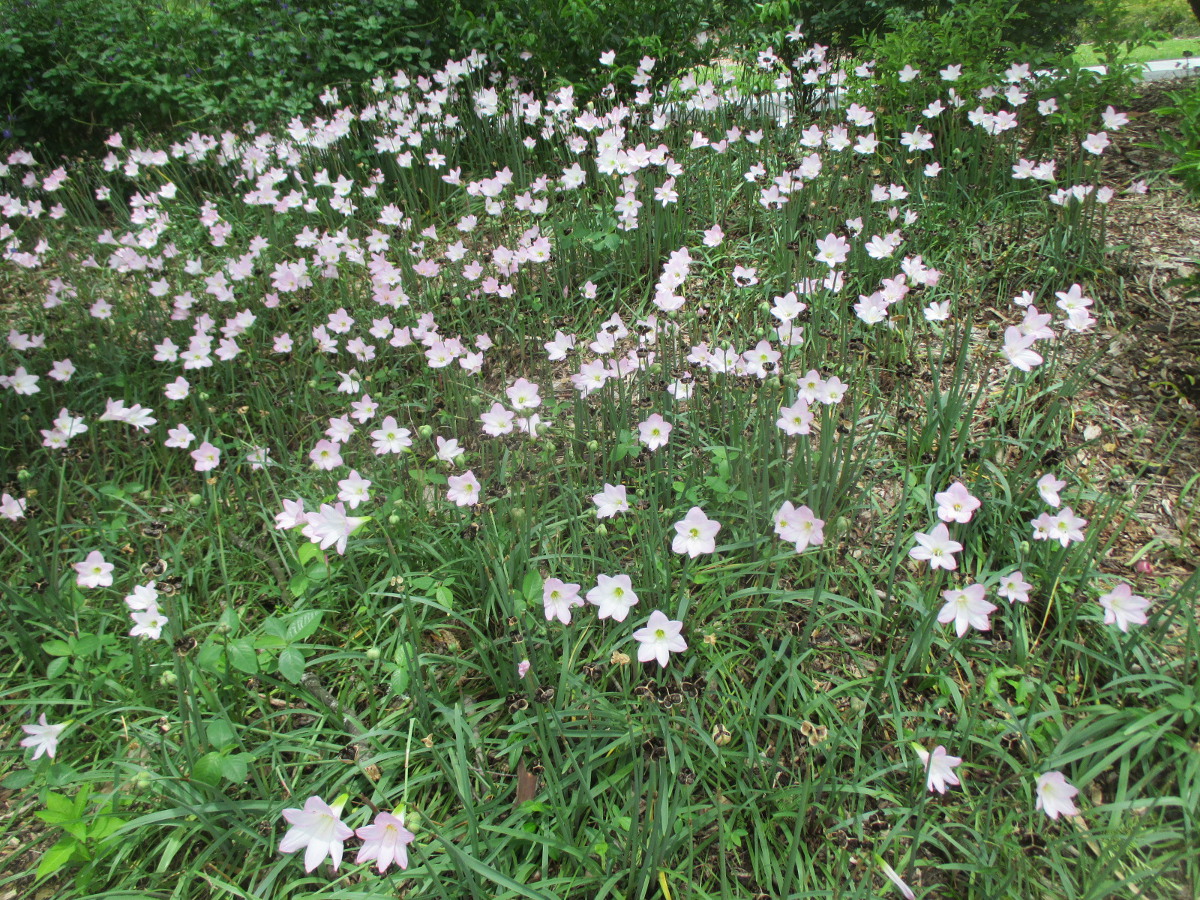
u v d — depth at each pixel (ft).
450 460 10.55
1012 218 16.16
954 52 18.52
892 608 9.68
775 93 22.31
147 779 7.66
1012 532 10.07
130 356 16.51
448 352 13.30
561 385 14.61
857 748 7.95
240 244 20.90
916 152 17.47
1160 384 12.67
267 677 9.23
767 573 9.83
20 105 27.30
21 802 8.84
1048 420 11.39
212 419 14.16
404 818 6.33
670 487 11.05
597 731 8.29
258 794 8.15
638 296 16.51
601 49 22.63
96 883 7.87
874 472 11.47
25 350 16.56
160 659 9.91
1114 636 8.71
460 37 24.09
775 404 11.46
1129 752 8.15
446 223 20.54
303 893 7.31
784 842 7.62
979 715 8.59
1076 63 17.90
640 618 9.37
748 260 16.55
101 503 13.10
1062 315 13.91
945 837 7.38
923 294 14.43
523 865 7.34
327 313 16.78
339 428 11.72
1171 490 11.05
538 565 10.30
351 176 22.54
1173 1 34.22
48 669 9.32
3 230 20.31
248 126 23.43
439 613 10.18
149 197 21.08
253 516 12.22
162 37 26.50
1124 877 7.22
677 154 19.85
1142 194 17.15
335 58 24.27
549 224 18.71
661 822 7.00
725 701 8.57
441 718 8.79
